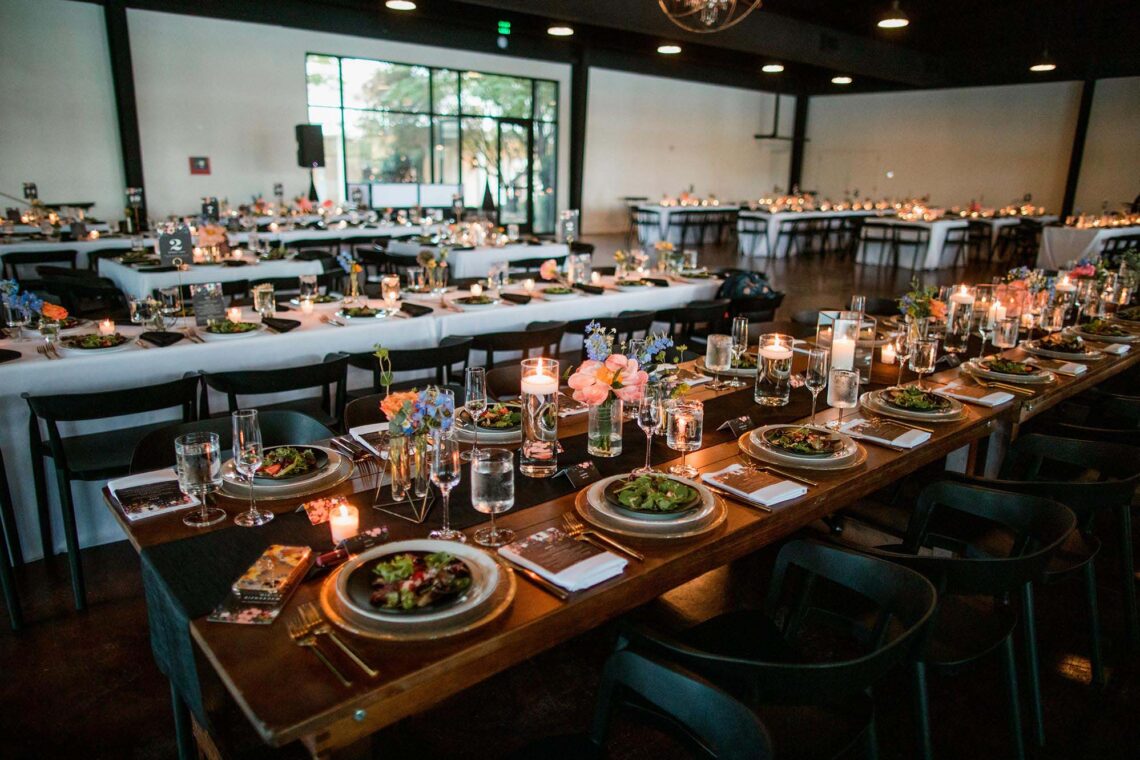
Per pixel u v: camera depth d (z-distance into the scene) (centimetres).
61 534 298
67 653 238
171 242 384
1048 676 243
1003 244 1291
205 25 995
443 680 127
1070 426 285
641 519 168
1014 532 236
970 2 1159
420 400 169
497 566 146
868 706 162
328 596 139
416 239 761
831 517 310
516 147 1348
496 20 1161
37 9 894
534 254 753
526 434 201
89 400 258
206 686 146
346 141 1157
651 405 203
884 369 325
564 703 223
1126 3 1161
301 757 178
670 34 929
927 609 149
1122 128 1334
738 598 279
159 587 146
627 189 1527
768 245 1284
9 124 901
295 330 364
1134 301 530
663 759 202
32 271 699
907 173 1627
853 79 1608
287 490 183
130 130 957
